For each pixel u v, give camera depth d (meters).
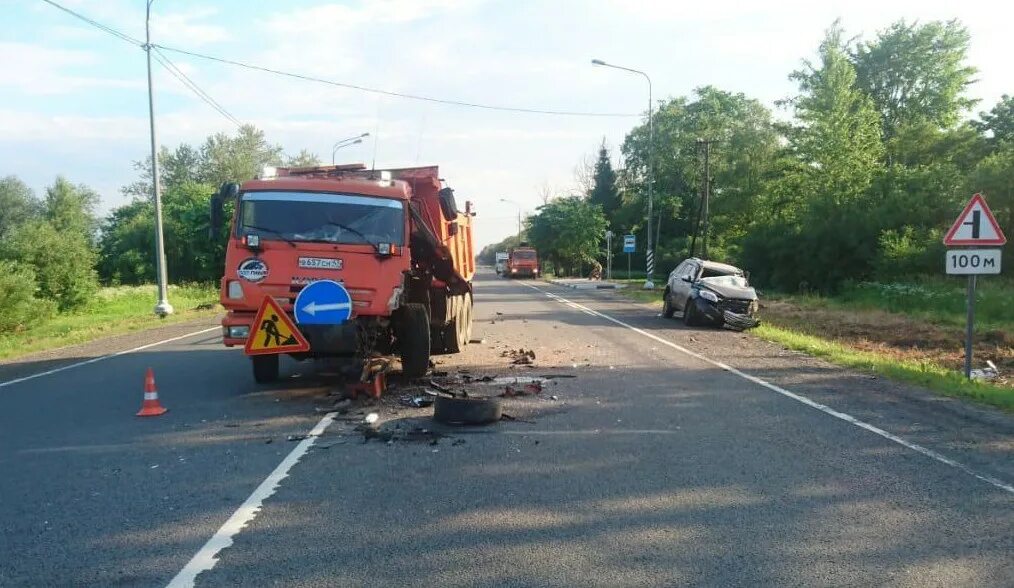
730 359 13.91
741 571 4.40
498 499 5.73
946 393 10.30
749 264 41.34
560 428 8.15
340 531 5.08
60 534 5.10
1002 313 21.91
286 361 13.22
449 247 12.89
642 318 23.42
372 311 9.89
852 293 31.72
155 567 4.52
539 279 67.62
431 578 4.32
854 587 4.19
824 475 6.38
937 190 33.97
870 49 57.91
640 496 5.80
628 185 76.19
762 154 61.66
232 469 6.66
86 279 33.62
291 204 10.20
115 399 10.33
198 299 38.41
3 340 21.64
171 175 80.31
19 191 76.00
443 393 10.04
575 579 4.30
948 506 5.56
